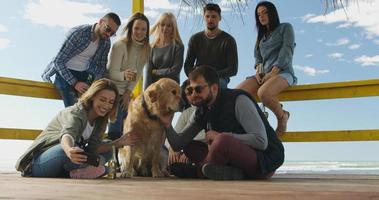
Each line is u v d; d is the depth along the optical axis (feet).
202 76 9.83
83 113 10.63
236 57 14.25
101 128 11.18
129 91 14.62
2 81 15.07
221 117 10.08
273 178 10.66
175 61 14.30
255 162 9.64
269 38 15.02
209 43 14.55
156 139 11.37
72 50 14.03
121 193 6.21
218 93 10.06
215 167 9.48
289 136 16.35
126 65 14.47
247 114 9.71
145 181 9.30
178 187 7.27
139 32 14.20
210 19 14.29
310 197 5.52
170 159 11.77
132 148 11.35
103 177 10.77
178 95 11.04
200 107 10.34
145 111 11.16
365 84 15.24
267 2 14.90
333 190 6.51
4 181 9.17
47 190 6.74
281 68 14.49
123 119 14.55
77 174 10.26
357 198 5.32
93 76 14.37
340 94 15.70
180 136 10.82
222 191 6.44
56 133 10.93
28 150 10.90
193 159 10.82
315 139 15.96
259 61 15.46
